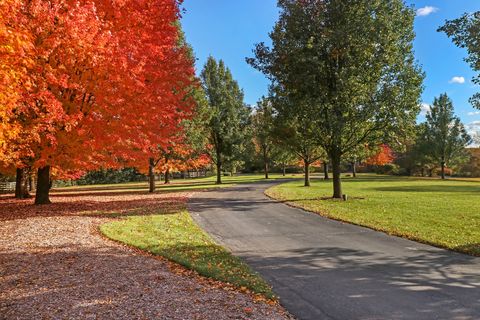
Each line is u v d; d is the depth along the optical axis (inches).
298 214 624.7
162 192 1127.0
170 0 685.9
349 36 748.0
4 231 446.3
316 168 3137.3
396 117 780.6
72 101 590.9
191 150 1337.4
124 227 483.8
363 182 1562.5
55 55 522.3
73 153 605.9
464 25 404.5
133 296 228.8
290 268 313.0
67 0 520.7
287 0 819.4
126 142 650.2
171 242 403.2
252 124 1878.7
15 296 229.6
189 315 199.8
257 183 1569.9
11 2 344.8
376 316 211.2
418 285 265.1
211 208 706.2
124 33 586.2
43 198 764.0
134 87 575.8
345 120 768.3
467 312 214.8
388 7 796.6
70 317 196.5
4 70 354.3
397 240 421.1
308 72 764.0
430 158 2075.5
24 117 548.4
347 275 291.4
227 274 286.4
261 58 860.6
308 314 215.2
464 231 450.6
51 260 315.9
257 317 201.6
